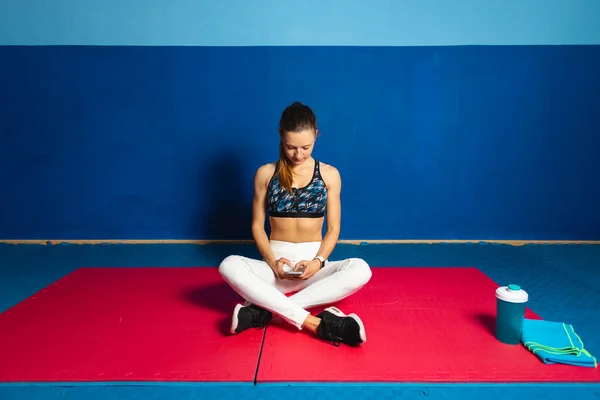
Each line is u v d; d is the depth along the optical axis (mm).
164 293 2379
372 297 2299
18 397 1490
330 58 3324
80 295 2350
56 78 3365
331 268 2098
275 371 1618
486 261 3025
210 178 3475
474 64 3316
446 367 1639
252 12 3297
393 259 3072
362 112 3375
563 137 3383
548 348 1707
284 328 1951
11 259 3096
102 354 1736
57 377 1584
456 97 3352
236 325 1821
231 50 3326
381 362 1675
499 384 1550
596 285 2557
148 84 3367
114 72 3357
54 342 1832
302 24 3307
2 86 3379
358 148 3416
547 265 2938
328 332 1813
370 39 3312
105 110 3398
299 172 2174
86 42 3332
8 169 3471
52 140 3434
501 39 3293
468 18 3277
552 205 3465
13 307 2195
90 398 1486
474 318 2047
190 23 3312
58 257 3150
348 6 3277
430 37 3303
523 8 3254
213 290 2422
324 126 3391
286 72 3342
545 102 3346
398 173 3447
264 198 2236
